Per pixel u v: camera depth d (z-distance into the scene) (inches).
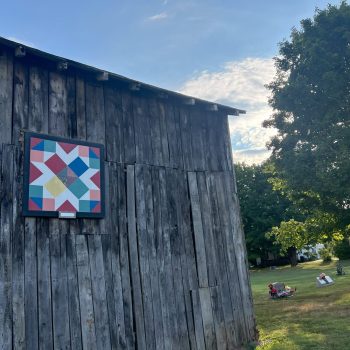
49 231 249.9
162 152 325.7
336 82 657.0
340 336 363.6
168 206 318.7
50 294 241.1
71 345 242.4
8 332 221.3
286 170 713.6
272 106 768.9
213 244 342.6
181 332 298.7
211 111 377.4
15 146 245.0
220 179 367.2
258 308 603.8
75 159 268.7
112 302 267.7
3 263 227.6
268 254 1913.1
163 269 301.9
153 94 325.7
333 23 692.7
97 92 293.6
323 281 801.6
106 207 279.7
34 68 263.1
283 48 774.5
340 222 714.8
